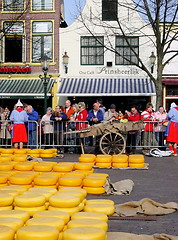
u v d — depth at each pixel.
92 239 3.73
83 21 22.14
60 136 14.66
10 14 23.88
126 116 15.37
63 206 5.02
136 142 14.69
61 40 24.31
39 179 7.10
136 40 24.08
